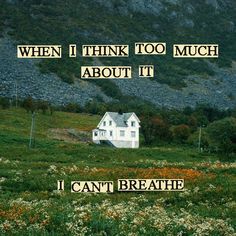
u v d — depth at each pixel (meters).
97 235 38.62
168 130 192.75
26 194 68.81
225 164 102.94
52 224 40.88
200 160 138.50
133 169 89.75
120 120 197.00
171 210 58.12
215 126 181.00
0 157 122.06
